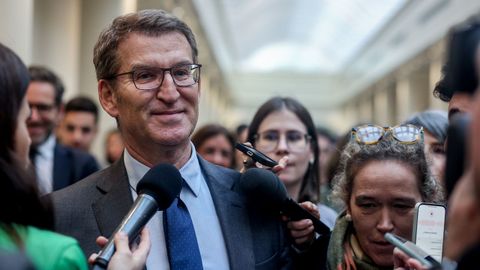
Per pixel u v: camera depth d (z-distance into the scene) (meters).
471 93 1.20
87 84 8.88
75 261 1.58
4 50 1.57
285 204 2.29
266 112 3.59
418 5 18.52
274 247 2.31
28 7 5.56
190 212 2.22
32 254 1.52
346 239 2.38
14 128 1.54
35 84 4.44
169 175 1.94
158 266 2.10
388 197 2.19
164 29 2.17
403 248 1.80
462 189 1.14
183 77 2.18
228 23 25.27
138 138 2.19
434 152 3.24
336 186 2.47
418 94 23.11
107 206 2.18
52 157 4.69
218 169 2.46
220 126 5.12
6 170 1.51
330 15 28.59
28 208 1.56
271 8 27.97
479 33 1.19
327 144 6.38
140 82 2.14
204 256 2.17
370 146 2.27
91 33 8.89
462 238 1.15
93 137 6.10
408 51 20.84
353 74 33.31
